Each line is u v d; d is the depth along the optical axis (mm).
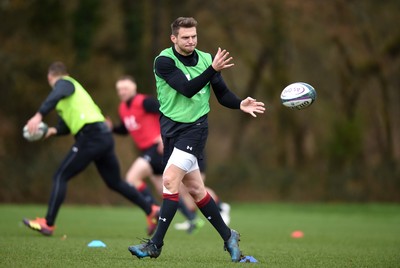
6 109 81000
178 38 22938
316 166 94125
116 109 85312
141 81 91938
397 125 99438
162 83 23328
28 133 34406
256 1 92312
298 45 93438
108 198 79875
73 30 86812
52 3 86438
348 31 91188
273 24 91875
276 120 97188
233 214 66688
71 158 34469
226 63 22062
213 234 40156
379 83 95125
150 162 41719
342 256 26938
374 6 91438
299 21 91438
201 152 23484
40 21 86875
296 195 90500
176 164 23016
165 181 23062
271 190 91125
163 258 24703
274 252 28312
